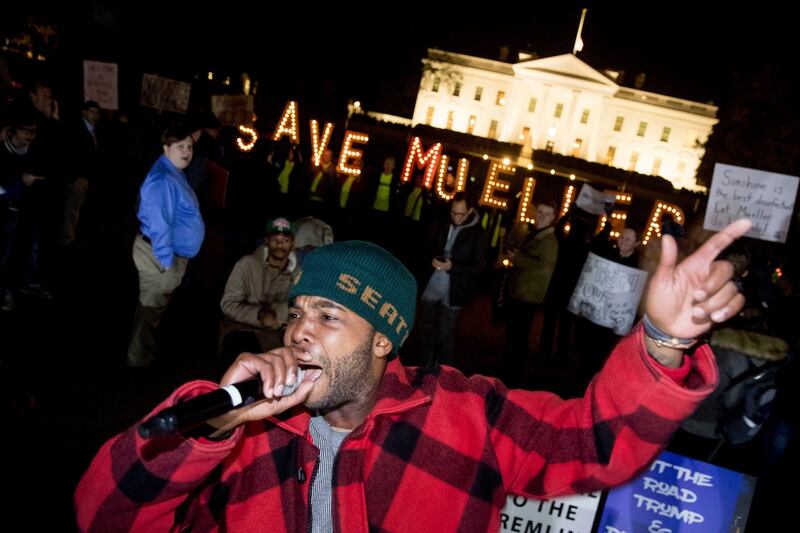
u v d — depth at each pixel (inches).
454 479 63.7
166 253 195.0
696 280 51.6
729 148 1245.1
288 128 558.3
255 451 63.4
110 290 292.0
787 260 259.3
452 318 244.4
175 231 199.5
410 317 66.1
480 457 65.0
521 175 1046.4
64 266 316.8
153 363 215.2
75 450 158.9
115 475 51.9
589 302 222.1
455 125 2736.2
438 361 255.8
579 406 66.6
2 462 147.0
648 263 253.6
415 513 62.3
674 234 214.7
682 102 2615.7
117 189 485.1
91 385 193.9
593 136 2662.4
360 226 563.8
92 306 265.6
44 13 756.6
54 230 300.5
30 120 243.1
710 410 164.6
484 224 525.0
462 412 67.5
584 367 264.4
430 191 552.4
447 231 241.9
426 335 249.4
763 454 178.1
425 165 545.6
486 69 2682.1
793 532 167.9
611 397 60.1
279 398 53.7
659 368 55.4
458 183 530.6
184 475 51.8
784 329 213.5
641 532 104.2
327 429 64.8
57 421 170.1
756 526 170.7
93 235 392.2
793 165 1191.6
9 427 162.1
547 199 267.3
